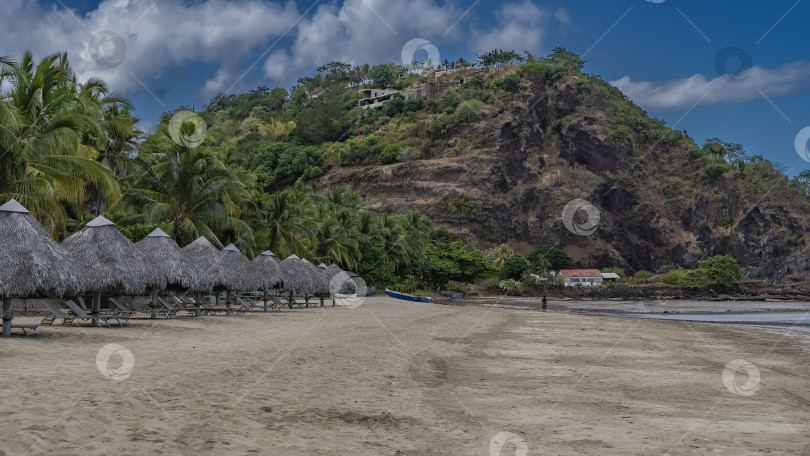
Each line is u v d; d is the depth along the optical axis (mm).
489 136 169625
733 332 30188
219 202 37875
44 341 13680
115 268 17469
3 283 13477
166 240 22188
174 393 8898
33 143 23906
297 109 190875
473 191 158625
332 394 10062
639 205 181625
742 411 9758
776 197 181125
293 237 51438
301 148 170500
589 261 166750
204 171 36062
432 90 191375
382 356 15711
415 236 100500
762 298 130375
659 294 140500
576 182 178625
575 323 35000
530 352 18531
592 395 11016
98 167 24719
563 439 7488
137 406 7789
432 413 8945
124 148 35875
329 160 170625
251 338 17469
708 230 180250
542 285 131875
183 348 14148
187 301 27875
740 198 184000
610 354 18359
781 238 175625
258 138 180500
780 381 13625
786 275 171125
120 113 37344
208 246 25469
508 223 162375
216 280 23938
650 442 7406
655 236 179875
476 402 10008
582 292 133000
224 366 11711
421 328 26531
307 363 13320
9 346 12391
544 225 167875
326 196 88250
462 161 163875
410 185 159500
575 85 197625
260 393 9602
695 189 186750
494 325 31609
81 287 14930
